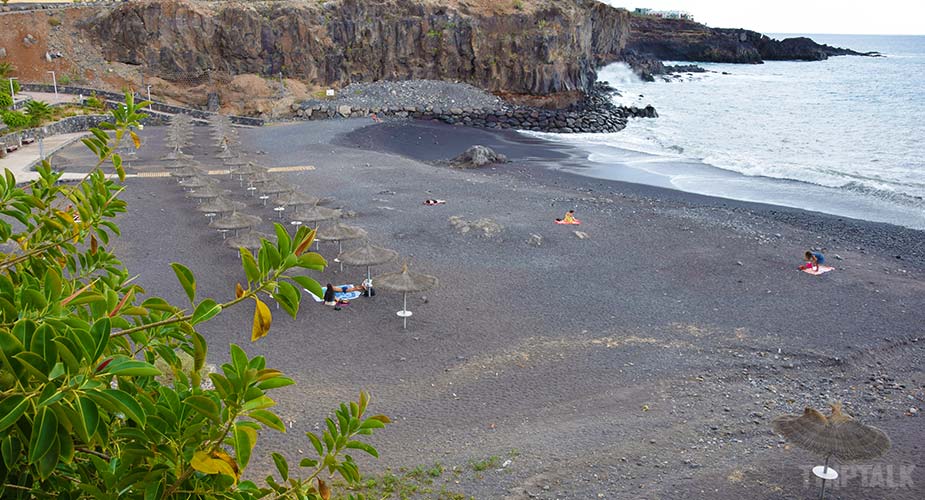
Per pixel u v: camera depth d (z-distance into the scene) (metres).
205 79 95.06
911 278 34.94
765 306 30.92
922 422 21.16
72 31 92.44
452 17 104.62
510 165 66.06
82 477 5.51
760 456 19.09
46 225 8.44
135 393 5.30
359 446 6.52
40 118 66.38
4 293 5.38
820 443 16.86
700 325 28.86
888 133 86.31
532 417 21.64
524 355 25.95
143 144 70.19
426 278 29.16
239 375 4.84
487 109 96.25
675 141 81.38
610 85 141.62
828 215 47.53
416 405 22.31
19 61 87.94
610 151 75.31
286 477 6.38
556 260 36.75
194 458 4.81
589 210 46.81
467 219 43.81
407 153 72.94
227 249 37.47
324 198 49.50
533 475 18.17
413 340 27.16
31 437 4.03
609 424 21.00
